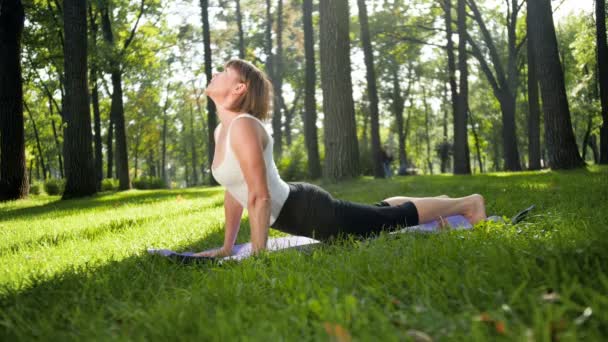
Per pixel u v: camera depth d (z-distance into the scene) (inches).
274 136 1360.7
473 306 70.2
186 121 2336.4
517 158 1092.5
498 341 56.5
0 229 285.4
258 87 134.8
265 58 1363.2
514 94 1128.8
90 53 888.3
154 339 68.1
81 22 634.2
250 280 99.9
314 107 864.3
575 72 1451.8
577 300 68.8
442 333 61.4
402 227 154.9
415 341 60.7
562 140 584.7
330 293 80.7
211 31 1326.3
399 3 1098.7
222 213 299.1
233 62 135.0
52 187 1083.9
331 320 66.4
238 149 131.0
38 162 1994.3
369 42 858.8
